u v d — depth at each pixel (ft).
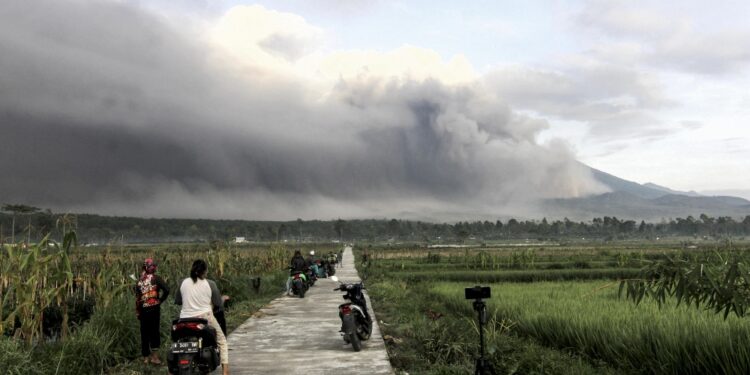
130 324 33.01
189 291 26.00
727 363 24.81
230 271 77.36
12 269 30.78
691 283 19.30
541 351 30.32
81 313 43.52
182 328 24.36
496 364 28.66
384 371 28.78
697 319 34.22
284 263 130.31
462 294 63.82
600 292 64.18
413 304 57.11
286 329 43.34
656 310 41.68
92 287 48.85
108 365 29.89
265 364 30.45
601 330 33.71
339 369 29.22
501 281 117.80
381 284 84.89
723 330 29.12
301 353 33.58
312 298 71.26
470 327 38.65
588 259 193.77
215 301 26.86
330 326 44.98
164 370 29.32
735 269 18.44
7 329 31.22
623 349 30.53
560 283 89.15
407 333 40.83
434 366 29.84
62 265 32.81
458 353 31.19
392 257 238.68
